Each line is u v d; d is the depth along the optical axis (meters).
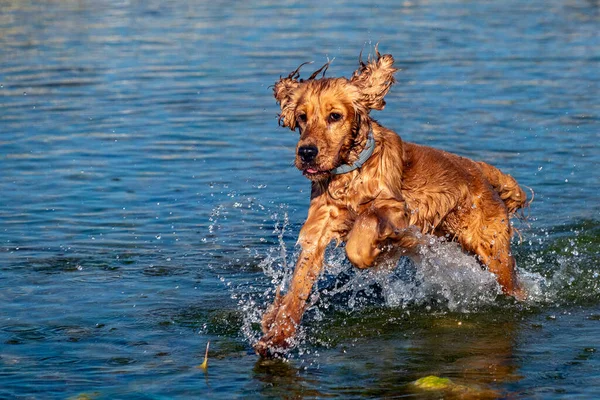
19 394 8.49
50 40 30.73
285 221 13.95
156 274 12.13
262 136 19.34
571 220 14.49
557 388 8.52
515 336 10.10
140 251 13.00
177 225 14.16
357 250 9.91
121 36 31.52
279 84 10.76
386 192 10.32
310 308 11.19
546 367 9.09
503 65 26.06
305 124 10.14
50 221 14.20
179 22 34.59
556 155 17.58
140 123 20.33
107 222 14.23
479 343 9.90
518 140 18.52
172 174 16.77
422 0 41.06
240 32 31.98
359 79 10.20
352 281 11.98
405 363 9.32
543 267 12.73
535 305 11.26
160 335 10.09
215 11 37.62
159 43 30.11
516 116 20.39
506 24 33.84
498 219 11.63
